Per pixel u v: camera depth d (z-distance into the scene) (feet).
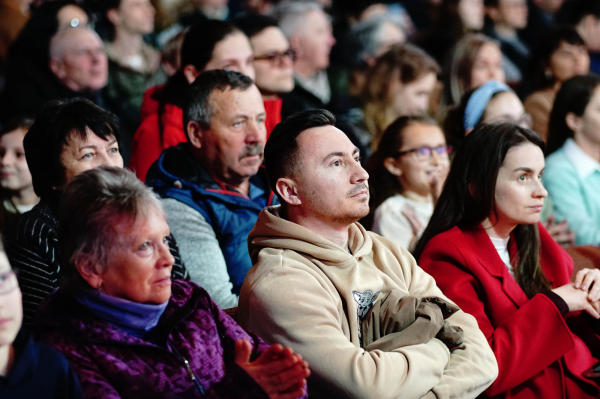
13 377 7.47
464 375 10.07
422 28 34.14
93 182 8.48
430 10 33.68
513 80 28.91
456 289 12.00
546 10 35.68
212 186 13.79
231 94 13.69
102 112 11.25
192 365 8.89
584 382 11.85
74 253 8.36
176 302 9.20
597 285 12.07
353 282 10.17
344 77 27.86
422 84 20.26
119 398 8.07
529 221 12.31
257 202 14.64
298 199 10.37
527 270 12.92
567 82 19.57
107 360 8.24
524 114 18.51
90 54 19.21
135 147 16.58
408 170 15.85
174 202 13.35
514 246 13.04
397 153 15.85
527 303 11.82
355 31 25.64
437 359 9.75
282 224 10.30
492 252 12.42
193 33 16.65
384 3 33.47
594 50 31.86
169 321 9.00
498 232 12.74
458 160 12.70
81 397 7.86
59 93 19.16
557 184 18.99
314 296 9.73
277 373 8.20
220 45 16.44
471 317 11.03
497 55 23.89
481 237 12.56
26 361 7.59
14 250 10.78
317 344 9.45
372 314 10.09
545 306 11.67
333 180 10.19
